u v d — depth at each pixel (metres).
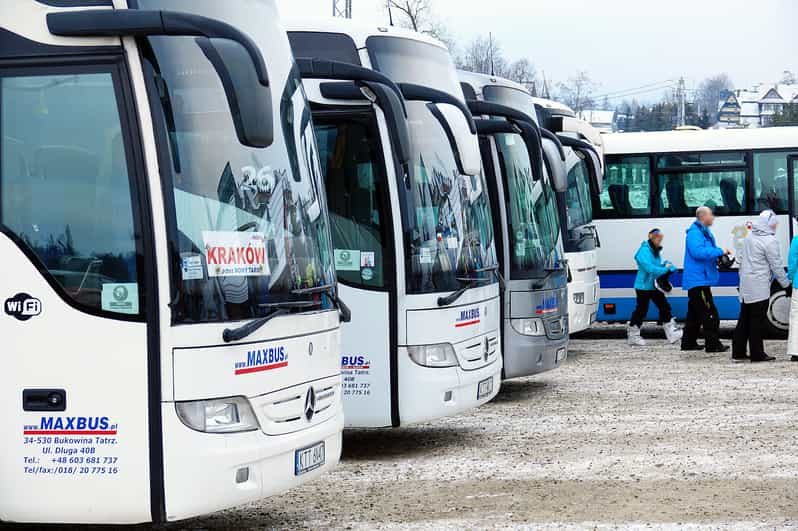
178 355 6.78
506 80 15.39
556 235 15.30
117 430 6.79
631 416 13.13
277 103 7.77
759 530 7.89
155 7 6.98
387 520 8.42
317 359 7.79
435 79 11.19
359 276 10.52
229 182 7.15
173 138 6.91
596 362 18.73
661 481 9.61
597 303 20.39
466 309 11.05
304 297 7.62
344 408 10.56
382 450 11.51
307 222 7.89
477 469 10.31
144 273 6.80
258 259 7.26
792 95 103.69
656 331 24.89
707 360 18.48
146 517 6.77
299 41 10.73
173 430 6.77
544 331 14.60
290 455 7.37
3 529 8.23
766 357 17.98
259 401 7.12
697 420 12.70
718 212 22.22
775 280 21.58
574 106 79.25
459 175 11.36
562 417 13.25
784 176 21.98
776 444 11.18
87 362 6.83
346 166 10.51
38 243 6.93
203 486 6.82
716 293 22.16
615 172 22.67
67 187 6.93
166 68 6.93
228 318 6.98
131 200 6.83
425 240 10.69
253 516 8.70
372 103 10.43
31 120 6.98
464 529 8.05
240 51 6.32
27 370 6.89
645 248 21.09
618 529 7.98
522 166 14.83
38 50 6.96
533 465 10.43
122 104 6.86
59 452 6.84
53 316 6.88
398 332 10.48
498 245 14.44
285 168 7.70
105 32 6.81
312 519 8.55
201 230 6.95
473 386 11.10
